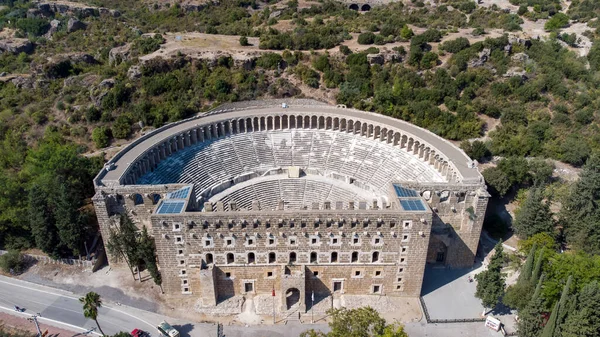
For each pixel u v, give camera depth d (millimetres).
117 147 132875
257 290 85562
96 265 93562
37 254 96375
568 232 97000
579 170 121062
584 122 131250
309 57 163750
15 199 96125
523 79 144500
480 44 153125
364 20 196250
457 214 91000
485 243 102000
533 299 74750
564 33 170625
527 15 192750
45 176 95625
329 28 179750
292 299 85062
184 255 81062
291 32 183875
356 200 107188
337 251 81125
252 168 117188
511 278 91875
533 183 113375
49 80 163750
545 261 84625
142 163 100938
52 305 83688
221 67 156875
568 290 71625
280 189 113000
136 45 167750
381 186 108250
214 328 79188
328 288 85812
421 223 78312
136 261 84750
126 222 82375
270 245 80188
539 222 94812
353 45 169500
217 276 83188
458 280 91688
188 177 108188
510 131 130500
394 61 157625
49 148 107250
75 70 170375
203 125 118062
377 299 85438
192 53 160125
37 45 198250
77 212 91062
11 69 180125
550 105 138625
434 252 95312
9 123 143500
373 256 82375
